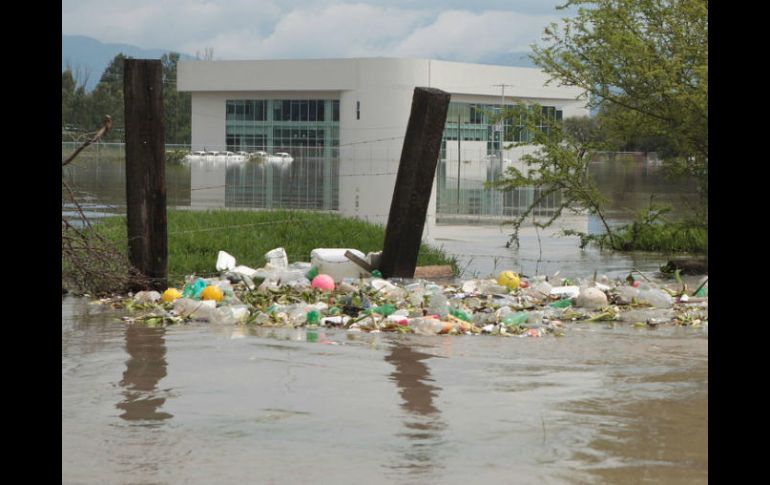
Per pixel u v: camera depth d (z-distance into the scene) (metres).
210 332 9.75
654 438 6.01
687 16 17.25
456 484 5.15
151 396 6.99
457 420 6.41
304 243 16.59
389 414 6.55
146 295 11.70
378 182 45.50
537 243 21.42
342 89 79.94
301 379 7.57
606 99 18.42
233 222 18.22
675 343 9.42
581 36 18.41
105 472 5.32
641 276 15.38
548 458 5.60
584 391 7.23
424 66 79.44
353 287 12.26
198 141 85.50
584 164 19.34
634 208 32.03
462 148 83.31
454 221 28.03
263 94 83.56
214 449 5.74
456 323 10.12
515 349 9.01
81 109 82.62
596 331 10.21
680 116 17.64
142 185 12.23
